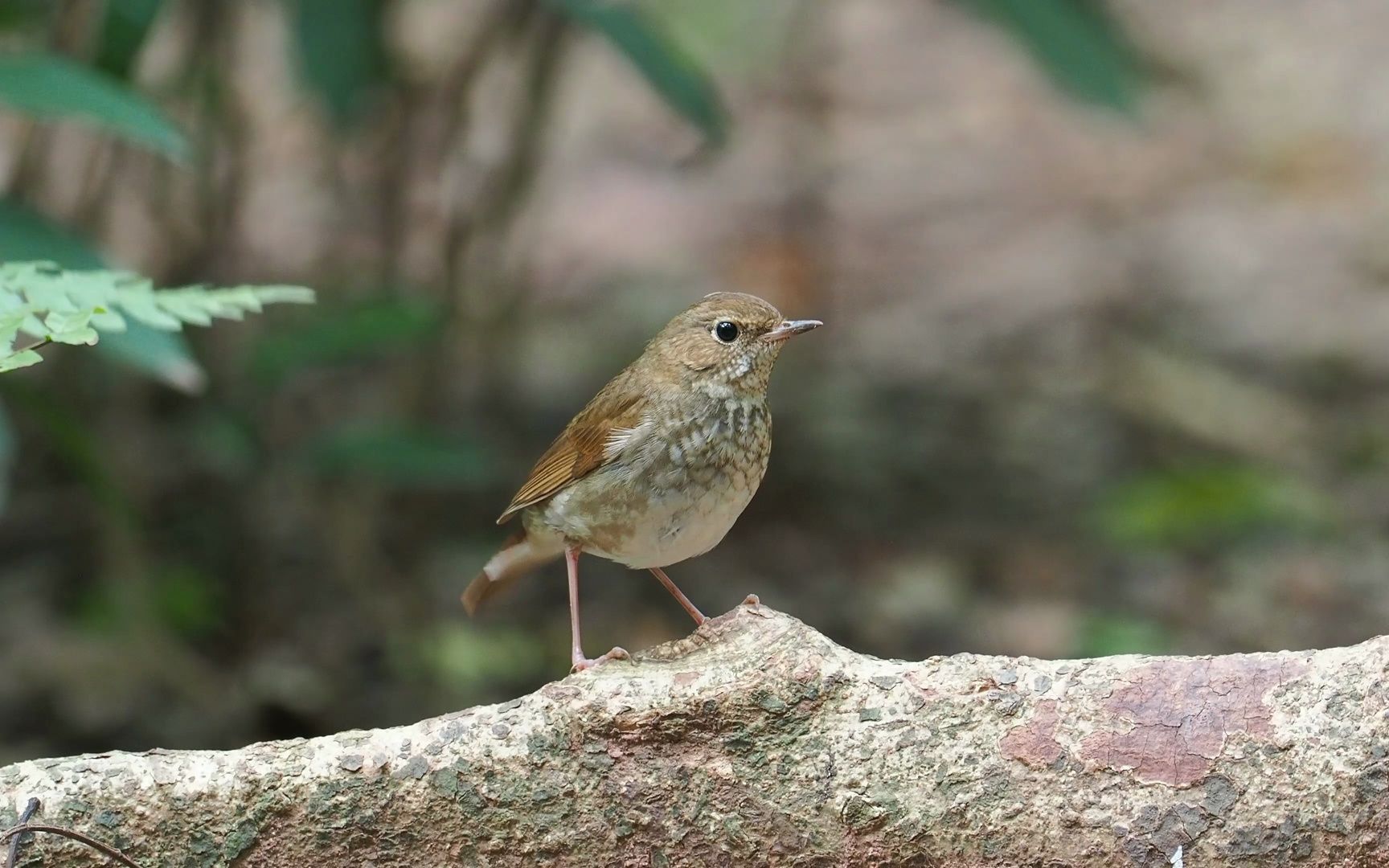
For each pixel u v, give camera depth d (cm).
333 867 489
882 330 1766
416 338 1054
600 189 2053
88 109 663
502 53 1480
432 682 1103
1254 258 1912
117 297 536
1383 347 1678
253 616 1167
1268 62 2423
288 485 1195
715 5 2128
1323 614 1199
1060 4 1034
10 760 965
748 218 1942
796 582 1259
